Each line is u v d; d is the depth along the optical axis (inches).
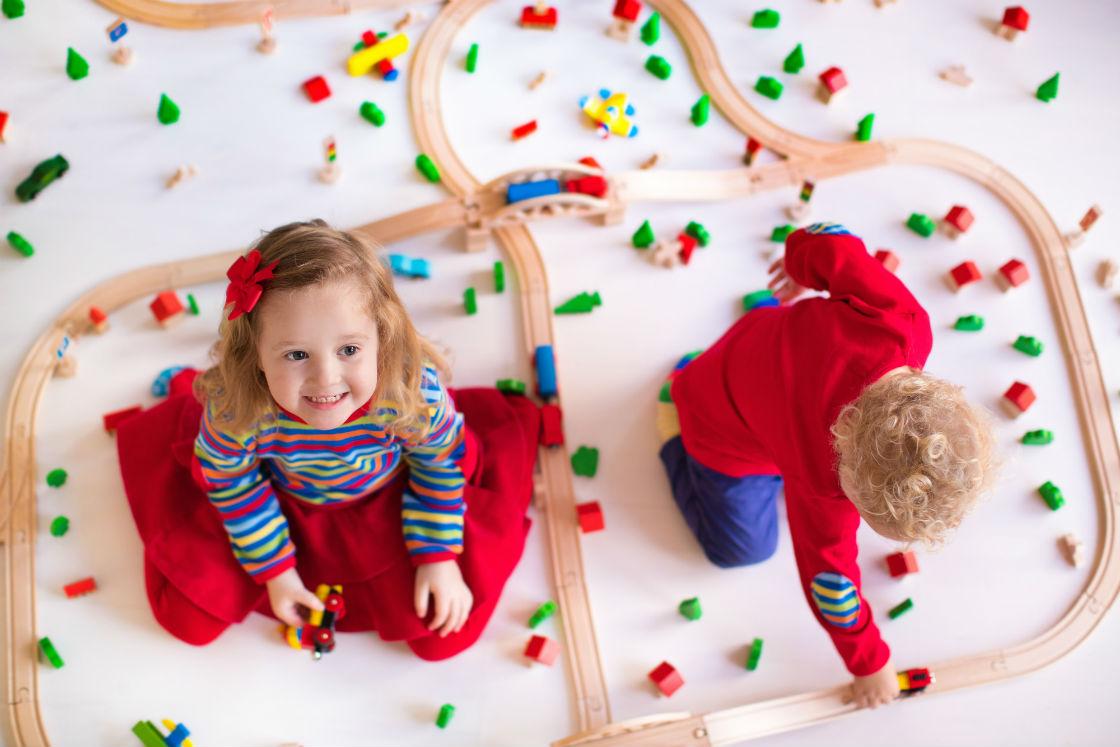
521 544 53.8
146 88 63.4
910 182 64.6
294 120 63.4
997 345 61.2
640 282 61.1
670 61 67.1
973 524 57.3
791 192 63.7
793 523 44.7
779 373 43.3
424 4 66.5
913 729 52.4
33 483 54.3
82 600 52.7
